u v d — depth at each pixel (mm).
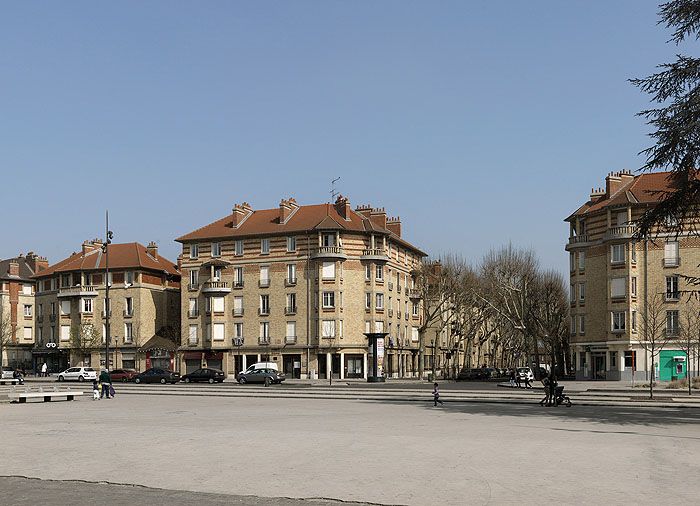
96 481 13719
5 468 15211
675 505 11375
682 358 63531
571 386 54500
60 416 28812
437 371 93625
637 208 66250
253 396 43906
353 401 39062
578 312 70938
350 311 78125
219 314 81375
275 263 79750
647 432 21641
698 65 27438
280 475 14125
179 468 15047
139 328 87812
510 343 100000
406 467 14898
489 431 21859
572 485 12977
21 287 107875
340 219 80375
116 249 92625
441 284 81750
